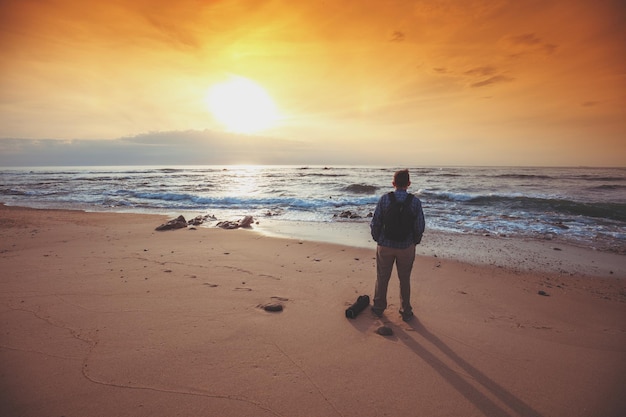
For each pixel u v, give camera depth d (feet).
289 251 23.50
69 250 23.30
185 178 142.00
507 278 18.30
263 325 11.78
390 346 10.52
